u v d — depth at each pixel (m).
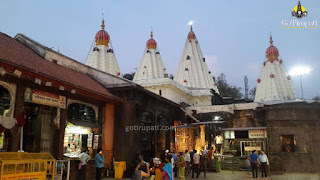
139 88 17.25
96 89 15.73
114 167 15.12
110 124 16.80
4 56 10.80
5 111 10.58
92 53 37.38
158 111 21.06
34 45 16.05
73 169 12.73
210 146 26.41
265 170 13.12
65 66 17.11
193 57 45.12
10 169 7.48
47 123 12.65
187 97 38.38
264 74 40.41
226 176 15.17
